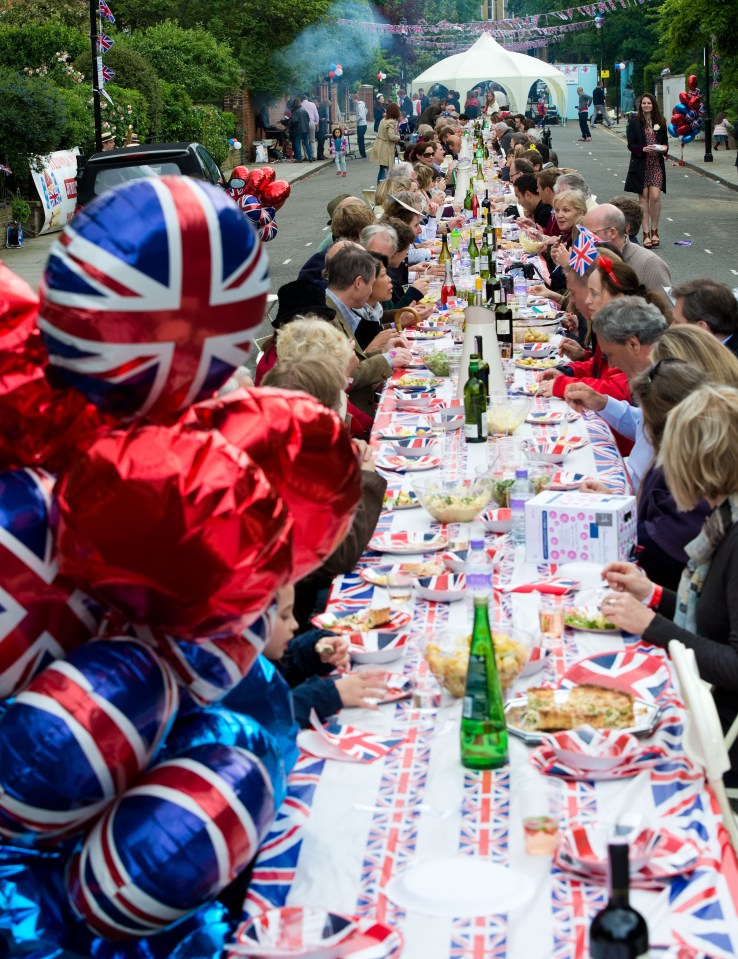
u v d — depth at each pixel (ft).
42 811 6.63
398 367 23.80
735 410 11.48
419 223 41.06
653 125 57.36
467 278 31.86
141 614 6.88
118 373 6.54
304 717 9.78
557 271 35.50
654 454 14.67
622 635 11.42
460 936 7.09
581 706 9.48
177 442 6.61
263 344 19.81
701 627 11.70
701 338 15.10
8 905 6.94
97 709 6.63
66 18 95.25
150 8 119.03
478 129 93.71
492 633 10.07
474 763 8.94
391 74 186.60
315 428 7.64
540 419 19.21
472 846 8.03
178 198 6.42
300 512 7.71
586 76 213.87
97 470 6.50
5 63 80.48
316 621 11.68
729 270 50.72
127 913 6.73
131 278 6.30
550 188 43.52
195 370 6.72
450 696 10.11
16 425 6.87
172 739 7.44
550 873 7.67
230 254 6.51
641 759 8.92
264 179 46.37
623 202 29.60
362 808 8.55
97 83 62.28
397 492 15.96
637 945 6.12
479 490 14.70
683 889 7.36
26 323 6.88
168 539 6.44
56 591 6.89
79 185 45.62
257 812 7.03
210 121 102.53
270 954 6.84
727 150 120.16
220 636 7.03
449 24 209.46
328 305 23.84
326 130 148.15
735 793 11.71
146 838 6.70
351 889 7.68
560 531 13.09
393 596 12.32
